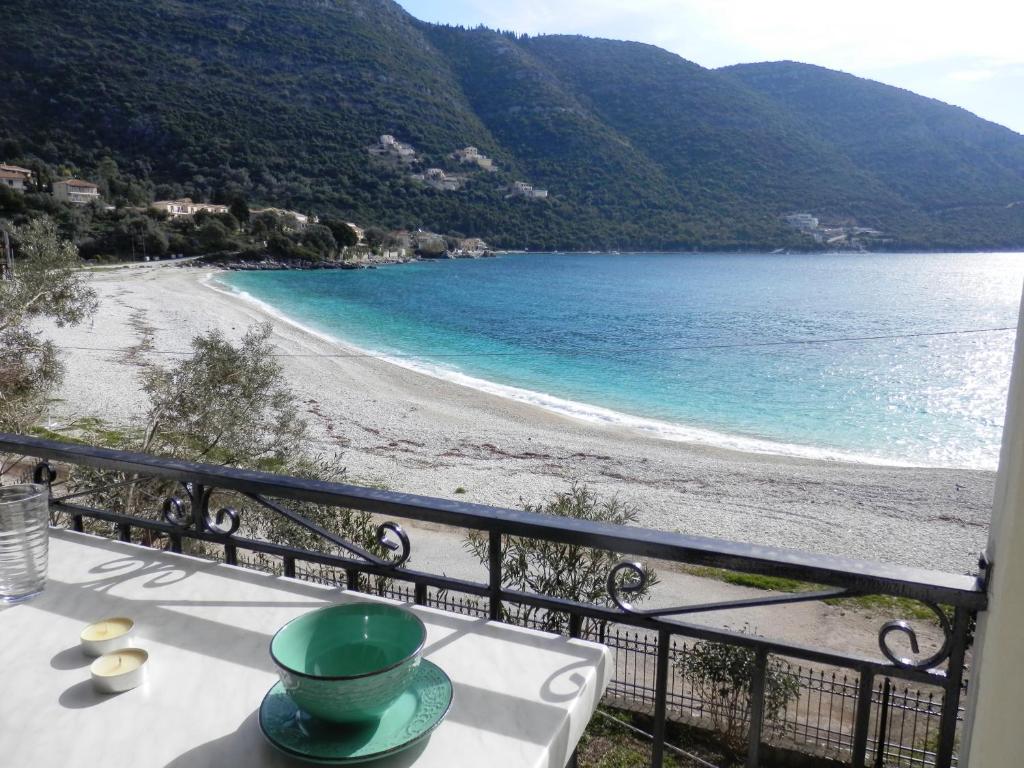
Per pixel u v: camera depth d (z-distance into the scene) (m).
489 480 17.72
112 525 6.49
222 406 10.07
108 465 2.20
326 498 1.82
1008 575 1.12
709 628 1.51
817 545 14.69
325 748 1.10
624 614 1.57
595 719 5.87
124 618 1.58
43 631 1.61
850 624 9.61
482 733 1.21
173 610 1.71
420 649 1.16
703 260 143.12
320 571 6.54
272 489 1.92
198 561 2.02
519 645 1.55
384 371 33.06
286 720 1.18
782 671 6.00
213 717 1.26
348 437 21.30
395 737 1.13
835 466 20.98
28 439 2.36
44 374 11.83
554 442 22.03
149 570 1.96
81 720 1.26
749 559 1.37
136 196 116.56
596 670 1.46
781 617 9.75
